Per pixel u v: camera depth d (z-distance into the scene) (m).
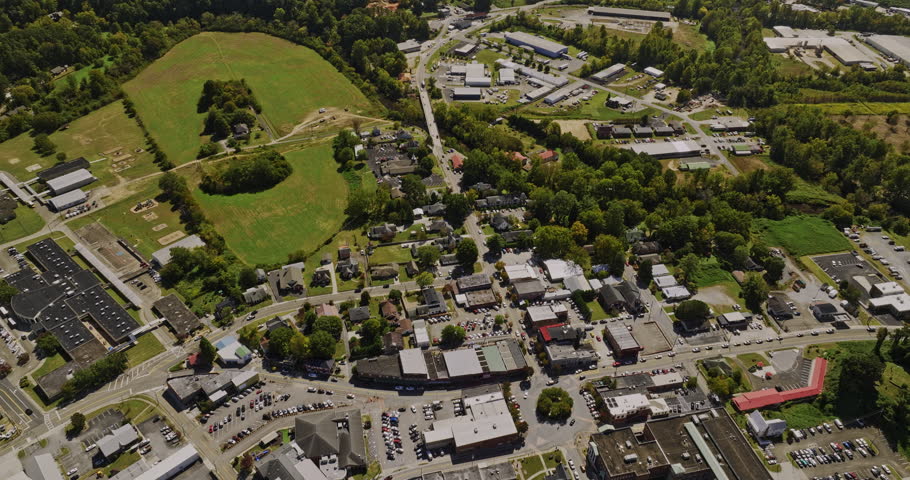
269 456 184.38
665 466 182.12
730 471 181.25
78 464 185.88
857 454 194.50
